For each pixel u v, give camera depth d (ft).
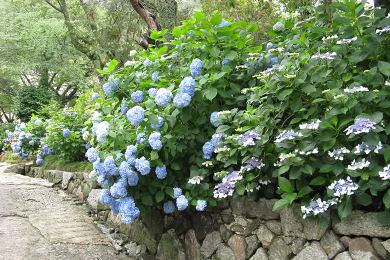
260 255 8.25
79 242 11.66
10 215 13.26
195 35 9.96
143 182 9.82
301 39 8.83
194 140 9.61
